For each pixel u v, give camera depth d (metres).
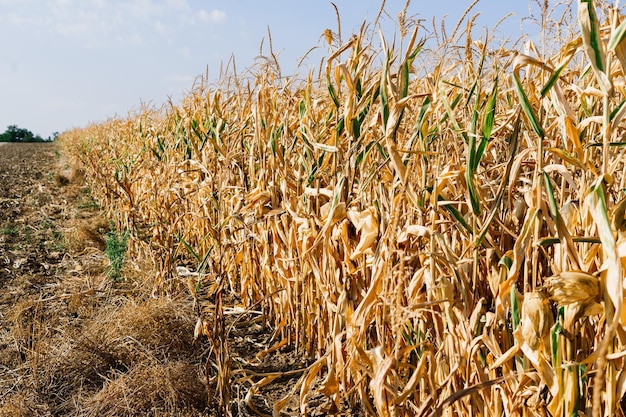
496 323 2.02
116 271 5.64
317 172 3.04
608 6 1.63
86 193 13.20
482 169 2.33
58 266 6.50
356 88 2.60
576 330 1.71
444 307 2.09
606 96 1.36
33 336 3.95
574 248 1.55
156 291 5.02
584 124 1.64
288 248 3.53
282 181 3.38
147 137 7.73
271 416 3.20
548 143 2.11
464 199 2.18
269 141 3.55
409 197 2.08
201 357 3.80
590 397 1.75
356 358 2.47
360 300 2.80
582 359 1.72
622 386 1.59
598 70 1.35
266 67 3.68
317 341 3.69
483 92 2.13
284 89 3.45
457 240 2.26
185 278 5.55
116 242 6.43
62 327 4.29
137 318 3.99
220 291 3.27
